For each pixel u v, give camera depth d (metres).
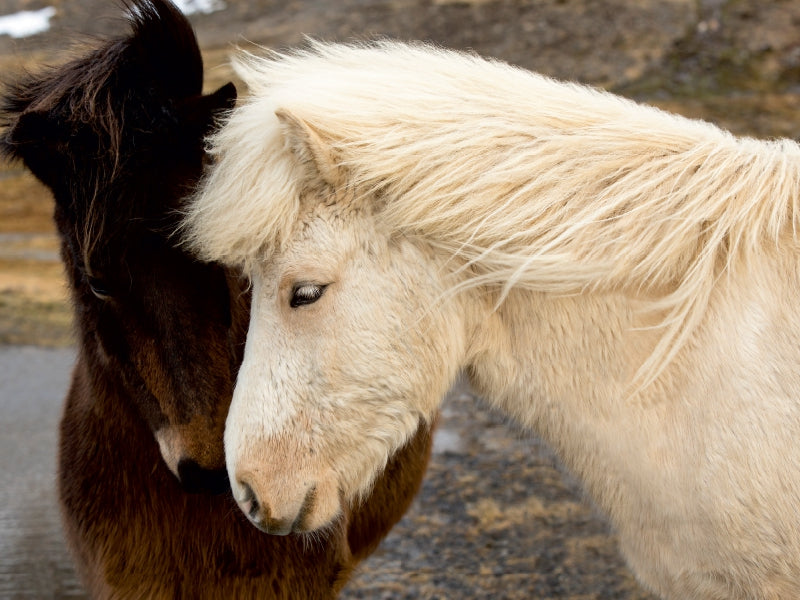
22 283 16.56
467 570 4.76
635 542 2.28
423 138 2.15
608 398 2.22
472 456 6.57
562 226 2.14
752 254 2.12
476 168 2.14
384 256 2.16
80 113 2.59
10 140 2.60
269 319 2.18
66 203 2.60
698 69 25.78
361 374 2.15
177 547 2.78
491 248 2.14
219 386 2.63
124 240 2.53
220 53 28.14
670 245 2.13
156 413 2.63
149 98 2.60
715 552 2.11
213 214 2.15
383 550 5.06
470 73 2.27
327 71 2.31
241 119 2.22
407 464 3.34
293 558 2.81
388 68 2.29
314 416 2.16
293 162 2.12
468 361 2.33
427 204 2.12
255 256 2.20
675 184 2.16
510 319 2.28
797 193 2.15
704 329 2.14
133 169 2.53
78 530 2.85
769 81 25.11
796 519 2.03
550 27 28.47
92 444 2.84
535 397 2.31
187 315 2.59
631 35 27.56
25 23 35.34
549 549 4.97
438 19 29.64
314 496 2.18
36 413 9.08
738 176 2.17
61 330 13.30
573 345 2.24
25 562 5.32
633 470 2.21
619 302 2.20
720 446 2.07
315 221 2.15
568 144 2.17
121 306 2.60
